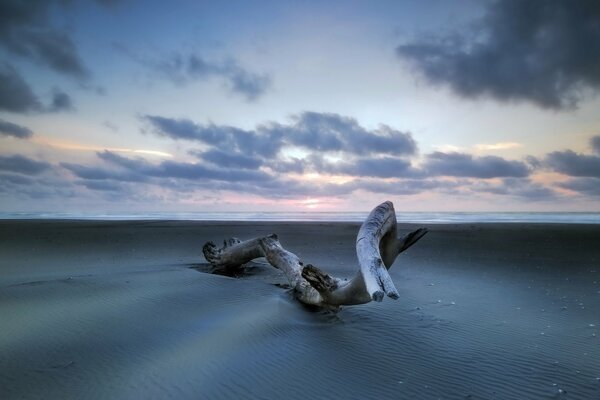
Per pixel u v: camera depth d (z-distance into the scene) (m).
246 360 3.97
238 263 9.00
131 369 3.68
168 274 7.71
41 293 6.18
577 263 10.76
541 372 3.90
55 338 4.40
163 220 38.78
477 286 7.82
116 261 10.82
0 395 3.17
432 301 6.63
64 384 3.38
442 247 14.73
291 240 17.55
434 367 4.00
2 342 4.25
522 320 5.56
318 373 3.79
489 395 3.45
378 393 3.45
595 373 3.88
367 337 4.84
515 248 14.33
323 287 5.66
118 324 4.92
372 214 5.20
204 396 3.25
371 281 4.30
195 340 4.43
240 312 5.54
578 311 5.99
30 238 17.98
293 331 4.95
